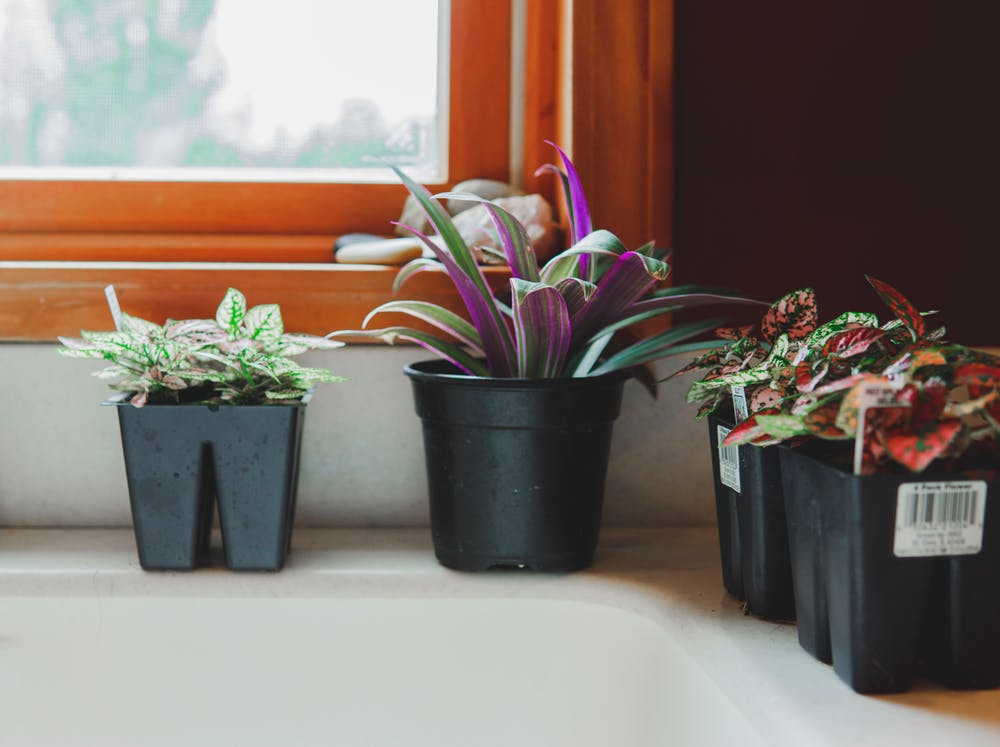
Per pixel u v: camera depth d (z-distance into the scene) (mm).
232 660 891
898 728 587
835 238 1048
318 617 891
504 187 1129
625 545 998
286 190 1131
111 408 1026
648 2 1022
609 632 871
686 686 777
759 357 783
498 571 897
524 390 823
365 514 1052
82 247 1092
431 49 1164
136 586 874
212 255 1108
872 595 621
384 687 894
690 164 1040
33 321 1001
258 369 887
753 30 1034
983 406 592
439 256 843
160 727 893
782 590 776
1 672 882
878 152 1045
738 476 792
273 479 863
